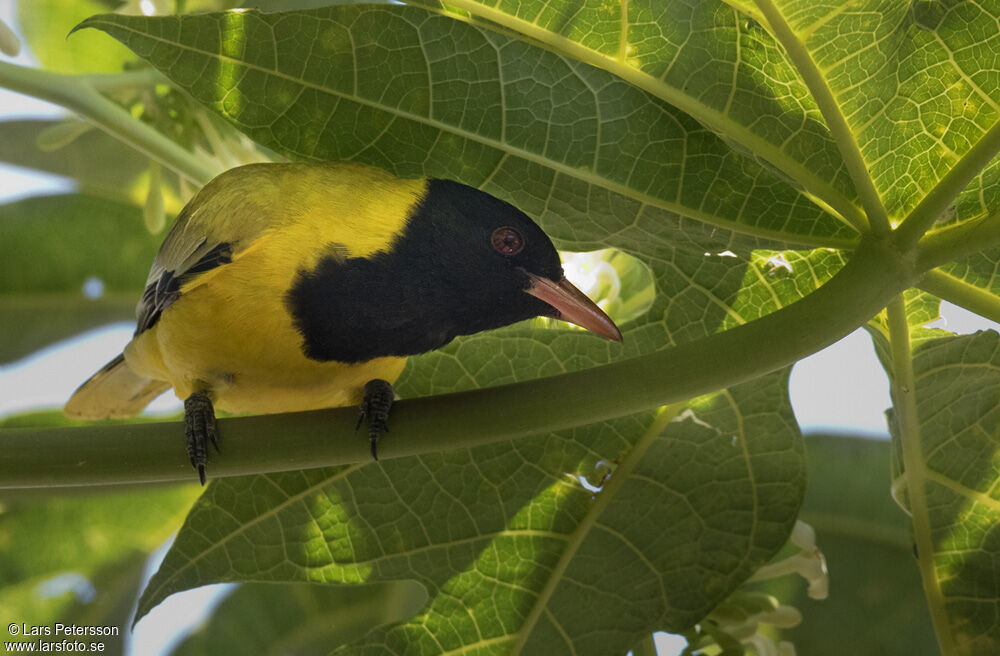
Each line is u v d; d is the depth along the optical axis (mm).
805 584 11523
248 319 8125
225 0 9812
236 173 8703
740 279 7770
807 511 11703
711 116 6773
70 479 6594
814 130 6672
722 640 8328
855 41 6309
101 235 13133
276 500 8031
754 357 6234
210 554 7895
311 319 8227
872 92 6422
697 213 7312
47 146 11641
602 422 8219
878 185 6648
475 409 6605
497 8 6637
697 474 8305
